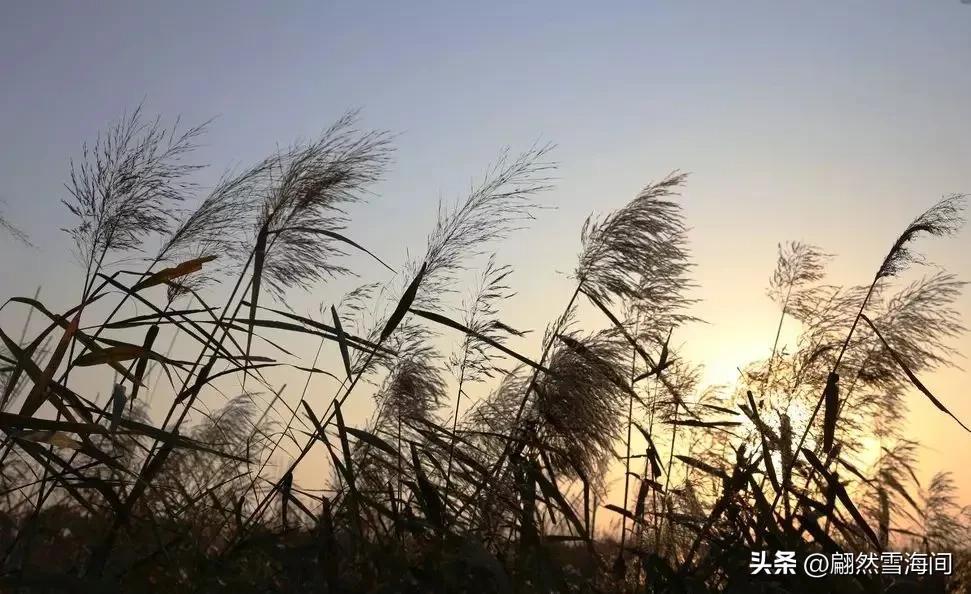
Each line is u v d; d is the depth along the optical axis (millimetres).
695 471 4559
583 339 4062
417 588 3312
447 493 3717
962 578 4527
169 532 3369
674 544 4262
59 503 3342
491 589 3387
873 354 4504
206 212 3781
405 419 3990
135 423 3033
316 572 3326
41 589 2986
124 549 3246
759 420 4020
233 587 3148
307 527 3721
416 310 3721
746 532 3891
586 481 3863
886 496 4578
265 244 3809
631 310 4512
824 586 3729
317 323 3518
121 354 3271
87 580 2707
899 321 4508
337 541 3428
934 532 4906
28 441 2789
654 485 4180
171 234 3773
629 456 4305
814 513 3920
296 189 3863
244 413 3949
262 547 3355
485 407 4152
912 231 4191
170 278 3537
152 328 3473
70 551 3311
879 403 4520
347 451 3375
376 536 3543
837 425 4543
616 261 4227
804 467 4145
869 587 3709
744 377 4672
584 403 3893
